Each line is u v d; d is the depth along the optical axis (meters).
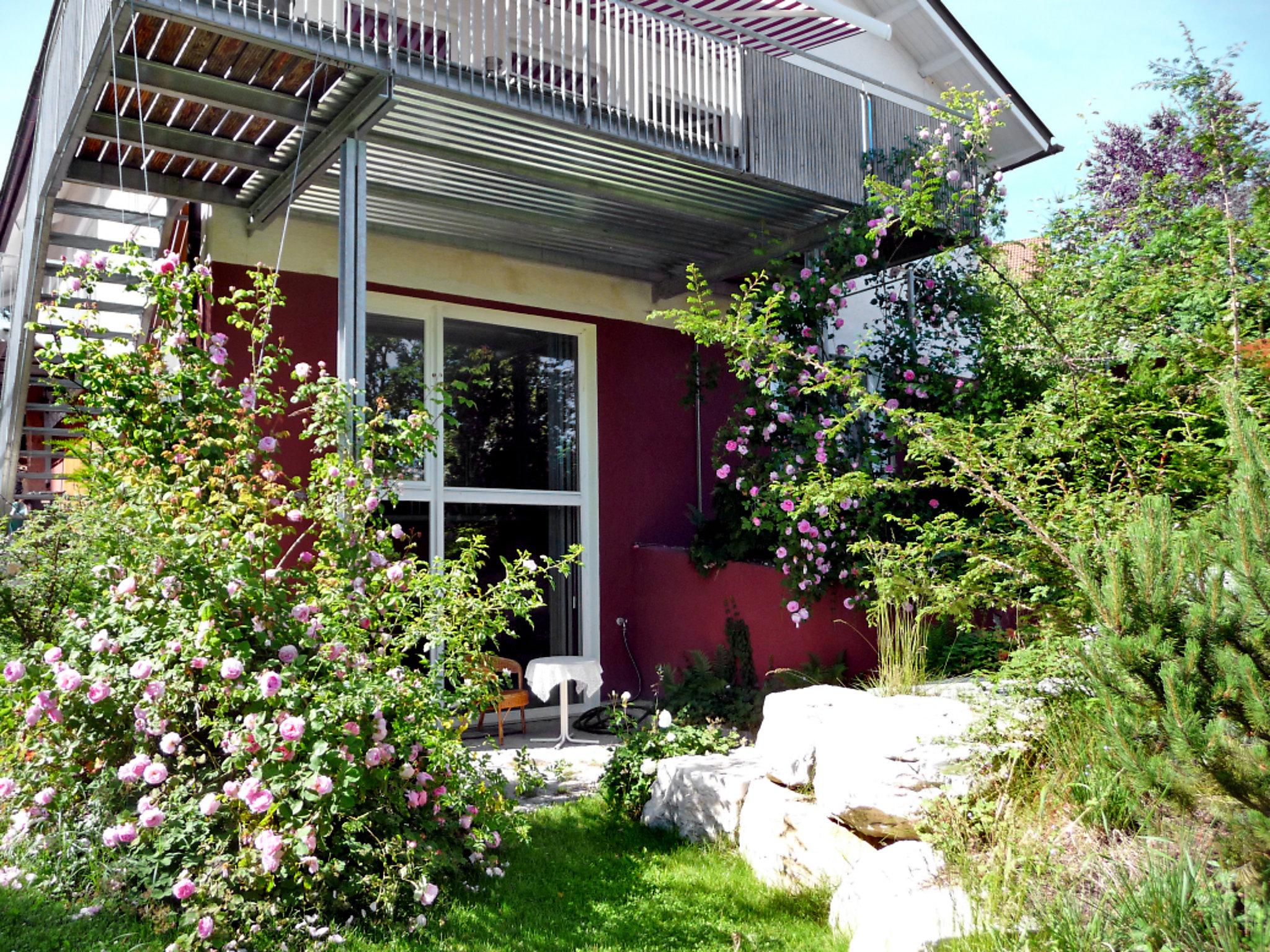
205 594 4.46
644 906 4.45
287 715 4.10
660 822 5.69
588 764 7.19
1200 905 3.10
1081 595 4.49
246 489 5.18
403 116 6.65
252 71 6.18
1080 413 5.72
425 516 8.82
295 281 8.25
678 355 10.49
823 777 4.81
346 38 5.87
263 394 6.07
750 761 5.76
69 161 6.70
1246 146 6.06
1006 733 4.37
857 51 11.81
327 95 6.39
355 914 4.11
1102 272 6.63
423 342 9.03
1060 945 3.19
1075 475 5.62
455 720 4.95
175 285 5.93
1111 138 13.10
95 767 4.40
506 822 5.06
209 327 7.94
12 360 7.67
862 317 11.38
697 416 10.55
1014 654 4.70
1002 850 3.78
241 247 8.02
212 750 4.47
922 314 9.20
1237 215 6.26
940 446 5.64
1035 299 7.15
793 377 8.55
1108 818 3.80
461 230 8.87
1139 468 5.16
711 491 10.55
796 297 8.70
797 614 8.05
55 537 5.26
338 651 4.58
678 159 7.44
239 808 4.13
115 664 4.36
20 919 3.60
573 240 9.23
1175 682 2.98
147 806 4.00
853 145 8.57
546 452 9.62
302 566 5.47
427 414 5.97
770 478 8.32
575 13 6.88
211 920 3.69
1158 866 3.29
